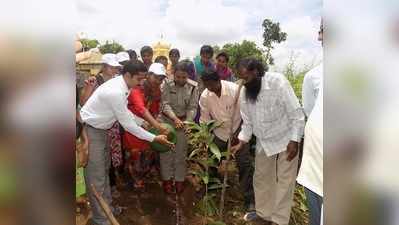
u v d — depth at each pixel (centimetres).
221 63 479
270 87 314
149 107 395
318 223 233
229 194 429
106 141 324
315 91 299
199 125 377
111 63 385
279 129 321
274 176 346
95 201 315
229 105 388
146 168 434
